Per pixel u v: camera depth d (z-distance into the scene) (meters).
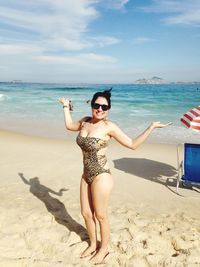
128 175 7.47
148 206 5.68
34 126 14.85
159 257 3.86
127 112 21.28
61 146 10.23
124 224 4.77
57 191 6.20
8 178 6.92
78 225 4.73
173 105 27.86
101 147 3.56
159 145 10.73
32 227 4.58
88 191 3.79
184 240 4.33
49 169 7.66
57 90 65.62
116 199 5.95
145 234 4.46
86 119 3.85
